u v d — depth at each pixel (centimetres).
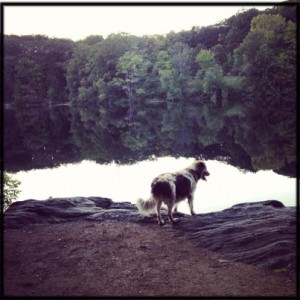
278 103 3797
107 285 459
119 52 6662
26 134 3841
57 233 662
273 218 638
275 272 468
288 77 3906
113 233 651
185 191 703
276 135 2352
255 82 4238
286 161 1584
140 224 697
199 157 1955
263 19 4503
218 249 554
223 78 5172
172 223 682
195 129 3253
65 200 830
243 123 3209
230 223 644
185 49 6088
